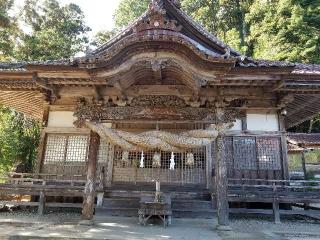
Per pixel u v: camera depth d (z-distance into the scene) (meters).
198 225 8.75
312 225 9.80
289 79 9.09
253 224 9.79
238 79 7.87
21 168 18.41
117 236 6.87
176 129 11.93
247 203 11.86
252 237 7.09
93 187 8.45
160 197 8.86
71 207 11.84
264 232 8.04
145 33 7.48
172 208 10.52
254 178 11.66
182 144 8.25
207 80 7.59
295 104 12.38
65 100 12.75
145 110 8.50
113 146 12.20
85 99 8.87
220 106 8.42
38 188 11.12
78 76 8.03
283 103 11.02
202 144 8.23
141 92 8.70
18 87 10.40
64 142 12.44
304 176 19.23
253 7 29.42
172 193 11.29
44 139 12.47
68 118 12.59
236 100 9.01
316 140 18.28
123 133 8.42
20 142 19.36
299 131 28.67
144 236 6.96
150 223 8.88
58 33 27.66
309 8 26.00
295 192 10.72
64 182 11.69
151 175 11.89
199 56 7.29
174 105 8.50
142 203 8.67
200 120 8.38
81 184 11.83
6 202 10.98
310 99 11.56
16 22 23.03
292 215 11.79
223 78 7.81
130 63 7.52
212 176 11.50
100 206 10.66
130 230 7.72
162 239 6.67
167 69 7.96
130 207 10.60
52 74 7.99
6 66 9.85
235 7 34.31
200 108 8.45
